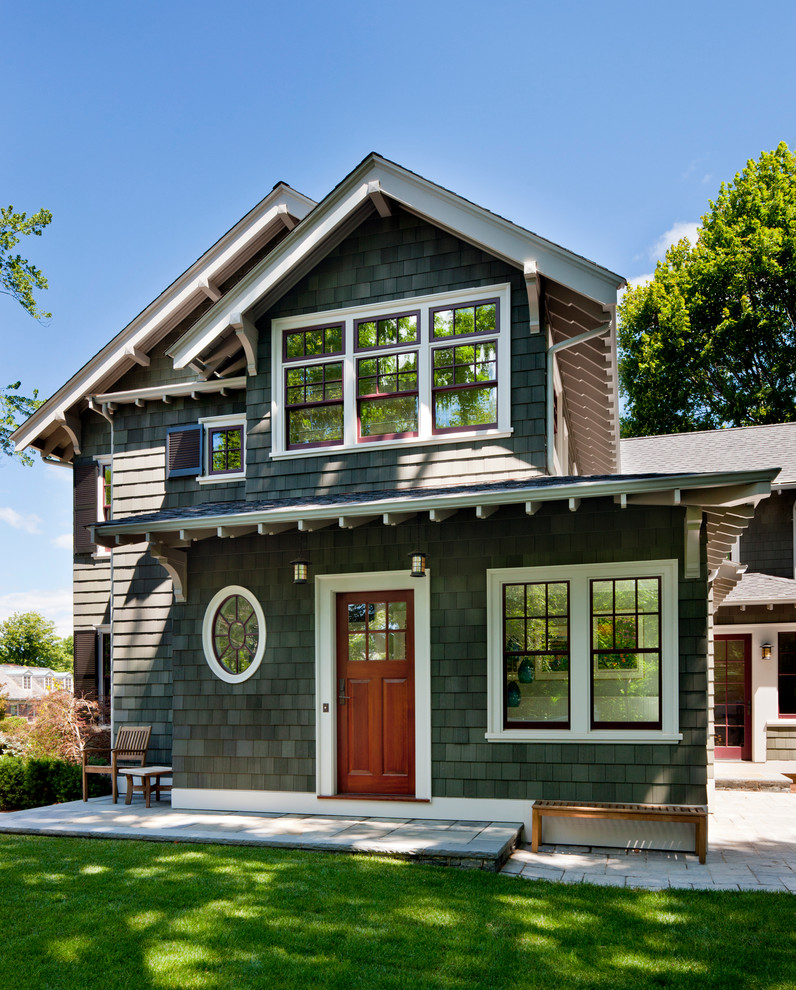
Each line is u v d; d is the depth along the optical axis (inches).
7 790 486.9
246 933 211.0
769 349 1145.4
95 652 586.9
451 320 388.8
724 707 602.9
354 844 289.3
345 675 370.9
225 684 384.5
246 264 540.7
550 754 327.0
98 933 213.6
